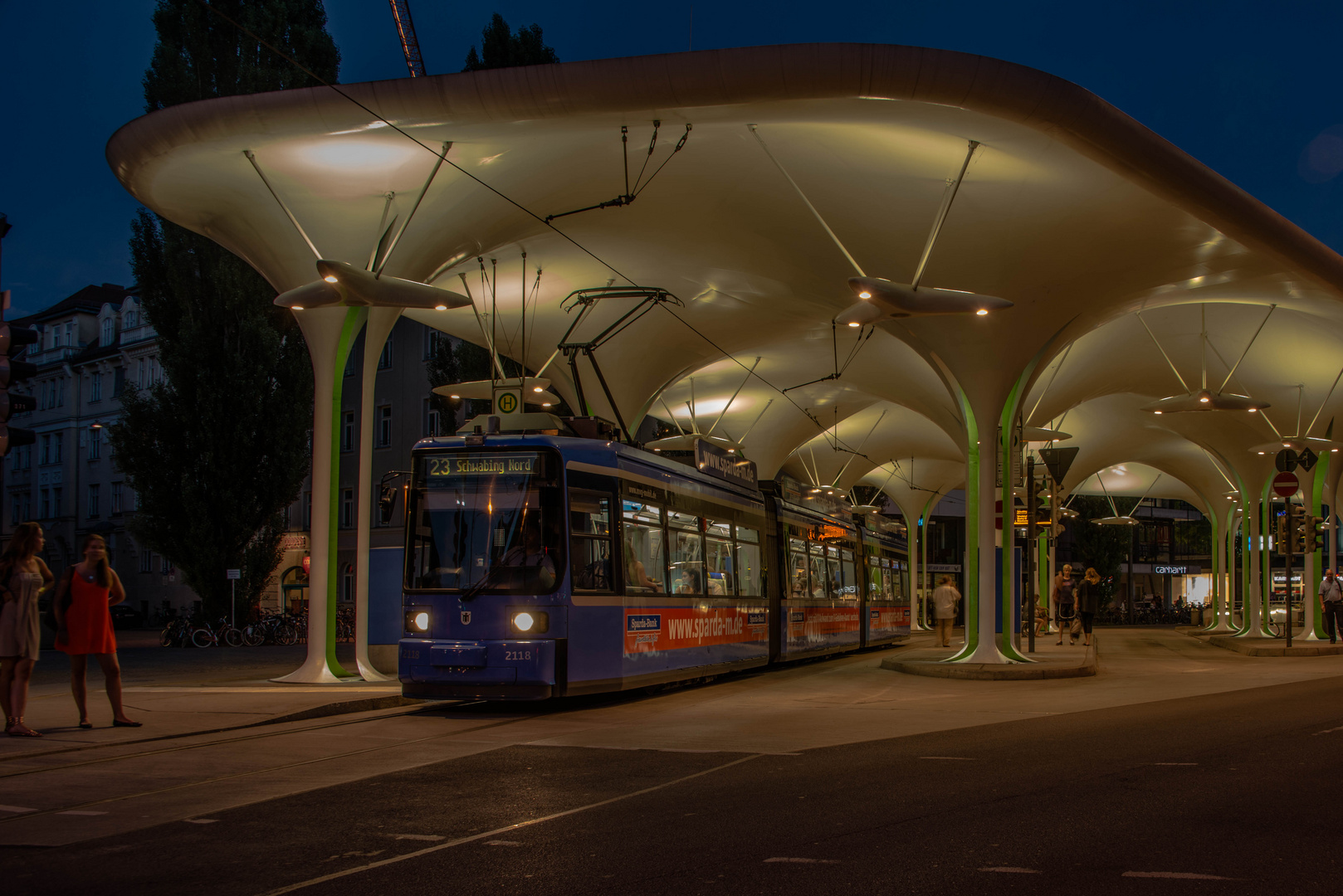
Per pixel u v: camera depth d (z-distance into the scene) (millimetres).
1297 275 18734
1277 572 66750
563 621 12070
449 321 25016
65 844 5754
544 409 25297
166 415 30125
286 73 30297
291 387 30906
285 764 8367
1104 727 10539
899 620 30703
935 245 17984
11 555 9672
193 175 15336
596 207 17672
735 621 16859
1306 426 31156
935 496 49688
